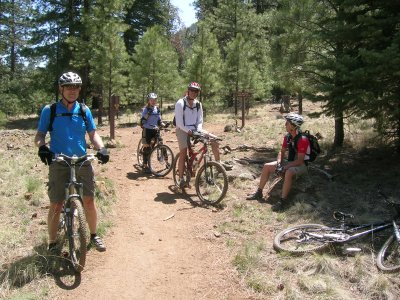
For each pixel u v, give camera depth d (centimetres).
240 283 469
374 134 1079
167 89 2200
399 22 762
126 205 719
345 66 781
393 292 445
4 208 651
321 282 453
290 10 1070
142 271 496
